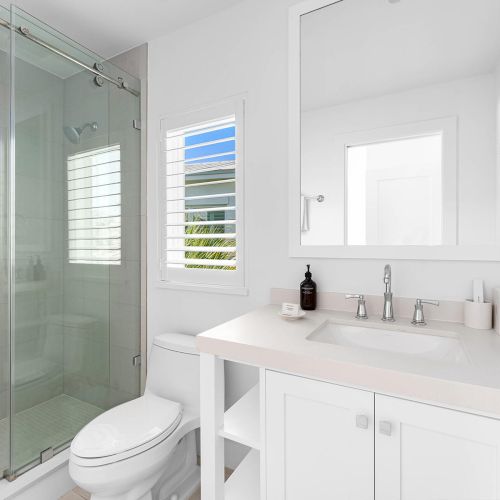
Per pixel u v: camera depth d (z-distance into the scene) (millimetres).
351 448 878
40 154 1672
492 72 1204
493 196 1192
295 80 1540
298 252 1544
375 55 1393
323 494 923
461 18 1251
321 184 1493
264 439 1007
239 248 1721
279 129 1601
